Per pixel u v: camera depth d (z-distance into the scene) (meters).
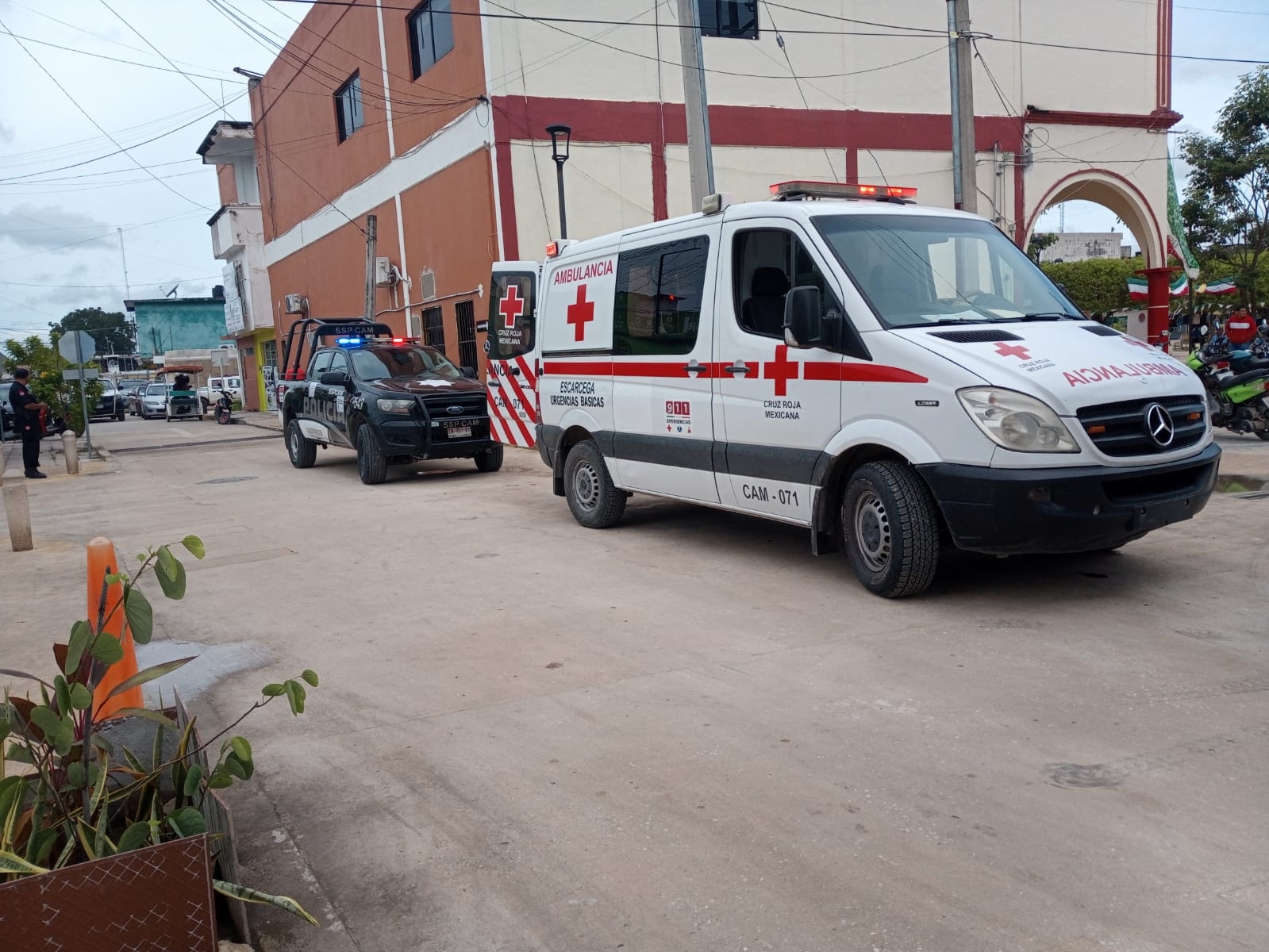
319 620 6.58
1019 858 3.24
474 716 4.73
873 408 6.07
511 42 16.58
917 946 2.82
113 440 27.14
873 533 6.23
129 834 2.68
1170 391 5.74
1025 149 20.69
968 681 4.80
